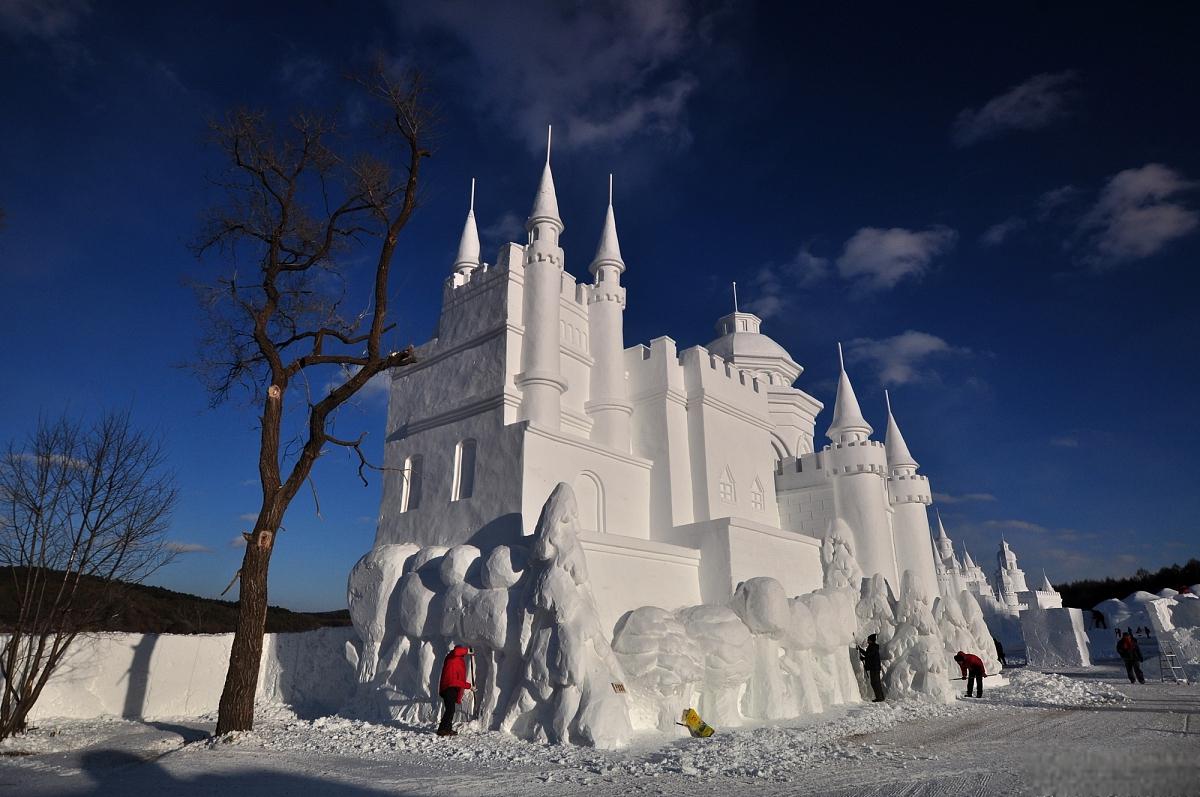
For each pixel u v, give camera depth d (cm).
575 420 2402
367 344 1758
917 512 3219
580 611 1402
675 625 1587
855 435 3161
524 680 1395
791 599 1898
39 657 1619
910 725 1503
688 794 860
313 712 1953
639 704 1488
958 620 2350
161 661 2064
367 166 1759
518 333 2253
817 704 1780
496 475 2044
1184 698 1858
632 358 2631
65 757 1279
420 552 1820
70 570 1647
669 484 2392
